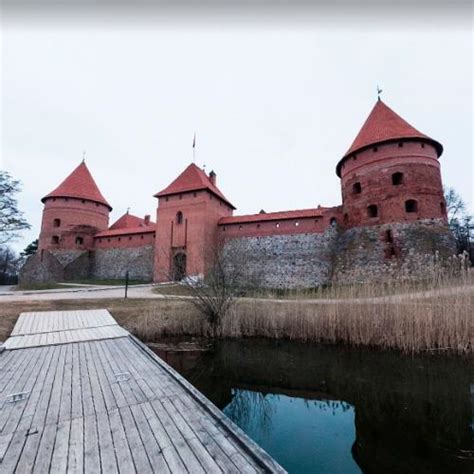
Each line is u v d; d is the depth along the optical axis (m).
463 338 7.49
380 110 19.25
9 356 5.45
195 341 9.23
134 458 2.36
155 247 23.73
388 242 16.02
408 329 7.96
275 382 6.45
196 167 25.38
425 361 7.32
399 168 16.50
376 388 5.97
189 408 3.32
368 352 8.20
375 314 8.49
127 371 4.64
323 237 19.41
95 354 5.61
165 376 4.41
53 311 9.92
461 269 8.48
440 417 4.69
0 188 23.52
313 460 3.58
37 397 3.61
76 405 3.39
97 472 2.18
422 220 15.57
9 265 44.91
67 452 2.44
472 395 5.50
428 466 3.46
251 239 21.58
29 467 2.23
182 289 13.45
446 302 7.95
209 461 2.32
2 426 2.88
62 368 4.77
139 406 3.37
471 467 3.40
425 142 16.83
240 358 7.97
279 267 19.97
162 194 24.00
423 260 14.58
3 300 11.55
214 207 23.70
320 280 18.56
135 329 9.03
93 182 30.44
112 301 11.92
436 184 16.34
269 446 3.92
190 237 22.23
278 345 8.96
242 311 9.99
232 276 10.46
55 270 25.64
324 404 5.30
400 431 4.28
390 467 3.43
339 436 4.16
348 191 18.69
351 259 16.84
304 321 9.36
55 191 28.41
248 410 5.08
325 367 7.28
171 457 2.37
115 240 27.09
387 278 15.01
